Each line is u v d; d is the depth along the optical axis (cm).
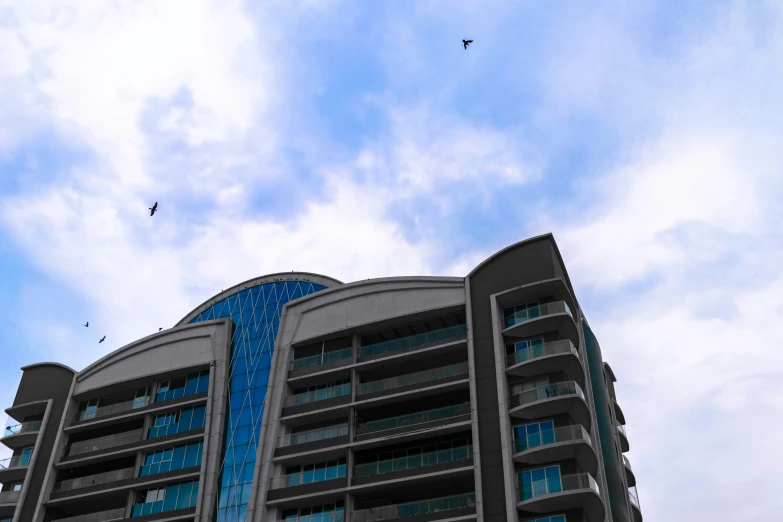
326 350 6719
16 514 6756
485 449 5481
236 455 6369
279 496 5925
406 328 6619
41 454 7162
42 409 7600
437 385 5959
